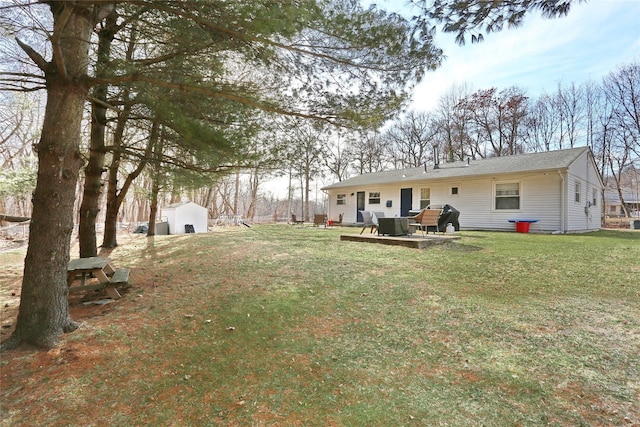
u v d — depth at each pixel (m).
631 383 2.13
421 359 2.56
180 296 4.19
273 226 18.77
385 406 2.00
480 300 3.78
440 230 11.36
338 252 7.14
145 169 7.81
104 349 2.73
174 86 3.53
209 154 4.66
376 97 4.30
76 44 3.12
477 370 2.37
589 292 3.96
